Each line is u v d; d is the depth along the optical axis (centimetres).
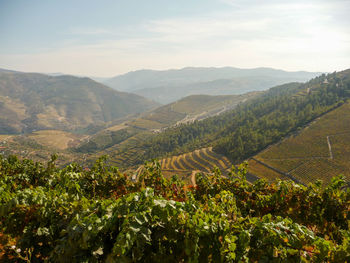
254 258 411
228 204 557
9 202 525
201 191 858
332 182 682
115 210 426
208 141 18675
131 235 365
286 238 404
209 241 395
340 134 12238
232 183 831
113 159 19650
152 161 890
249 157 12350
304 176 9906
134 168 14538
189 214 442
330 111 15062
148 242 385
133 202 430
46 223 494
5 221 506
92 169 891
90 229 384
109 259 370
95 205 463
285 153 11825
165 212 411
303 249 421
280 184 712
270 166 11056
